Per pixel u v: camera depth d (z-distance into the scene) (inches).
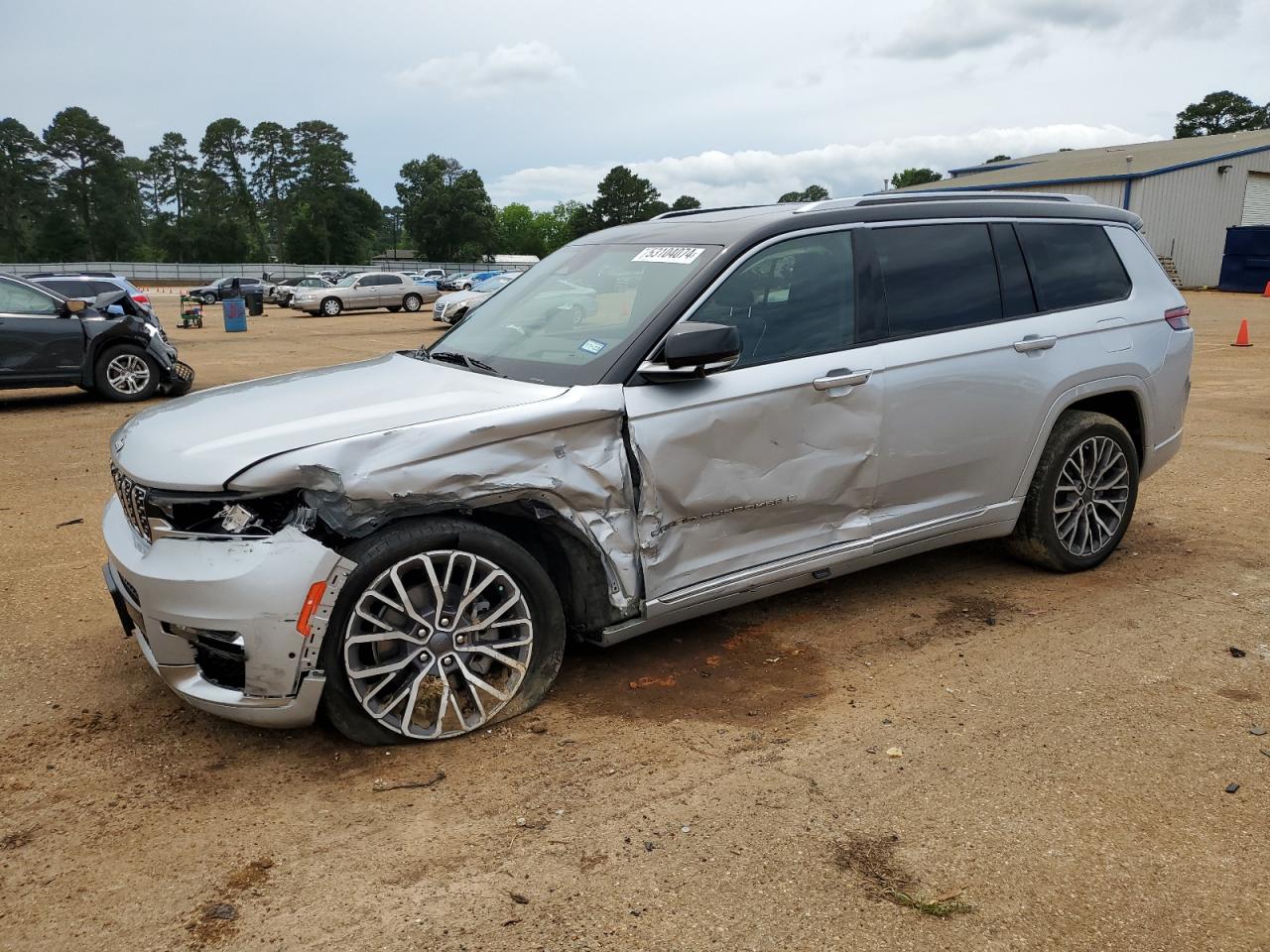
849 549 156.6
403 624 122.5
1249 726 129.0
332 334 1003.3
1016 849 103.2
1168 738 126.0
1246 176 1557.6
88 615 175.6
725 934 90.8
